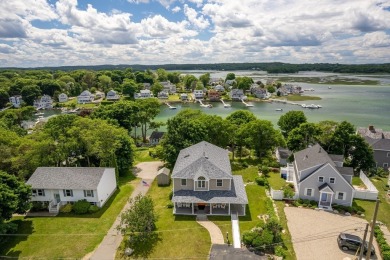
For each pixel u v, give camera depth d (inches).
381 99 7190.0
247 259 1171.3
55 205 1691.7
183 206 1641.2
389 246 1243.8
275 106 6486.2
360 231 1401.3
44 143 1989.4
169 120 2342.5
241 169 2290.8
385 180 2130.9
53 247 1328.7
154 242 1331.2
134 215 1337.4
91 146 2106.3
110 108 3494.1
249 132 2480.3
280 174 2155.5
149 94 7618.1
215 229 1416.1
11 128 3218.5
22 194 1466.5
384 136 2891.2
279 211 1594.5
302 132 2474.2
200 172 1585.9
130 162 2261.3
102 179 1717.5
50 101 6658.5
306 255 1226.6
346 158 2349.9
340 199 1658.5
